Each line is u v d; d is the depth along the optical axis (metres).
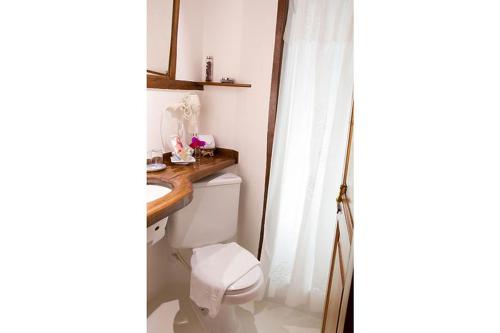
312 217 2.02
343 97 1.76
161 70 1.89
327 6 1.78
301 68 1.91
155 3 1.78
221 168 2.06
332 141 1.83
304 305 2.15
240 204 2.35
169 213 1.28
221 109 2.29
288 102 2.01
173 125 2.07
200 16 2.18
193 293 1.72
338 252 1.26
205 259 1.83
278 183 2.10
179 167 1.90
